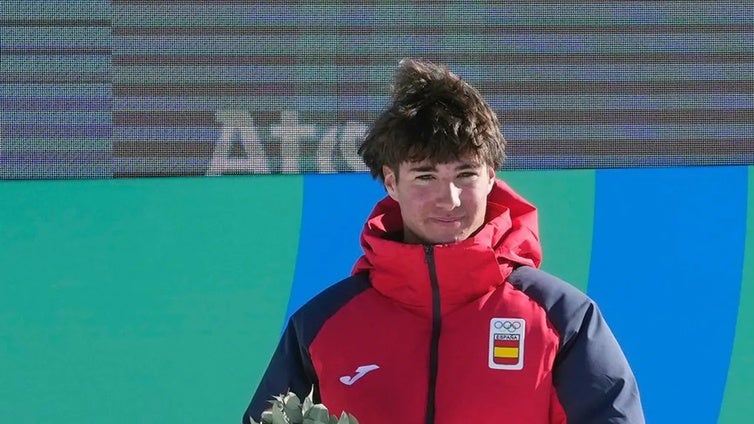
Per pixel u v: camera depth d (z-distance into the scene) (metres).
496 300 7.22
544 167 10.97
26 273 10.68
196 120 10.96
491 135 7.14
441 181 7.04
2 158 10.89
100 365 10.68
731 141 11.02
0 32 10.87
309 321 7.55
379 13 10.97
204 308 10.75
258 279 10.78
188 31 10.95
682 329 10.66
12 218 10.70
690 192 10.75
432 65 7.52
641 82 10.99
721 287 10.68
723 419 10.59
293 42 10.98
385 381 7.17
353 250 10.82
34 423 10.62
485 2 10.97
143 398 10.69
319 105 11.00
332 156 11.02
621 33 10.99
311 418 6.24
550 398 6.99
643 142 11.01
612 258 10.73
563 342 7.01
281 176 10.86
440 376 7.10
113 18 10.91
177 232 10.78
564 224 10.75
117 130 10.95
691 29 10.98
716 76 11.00
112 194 10.77
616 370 6.90
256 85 10.98
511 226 7.57
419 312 7.36
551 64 10.98
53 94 10.91
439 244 7.23
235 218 10.80
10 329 10.65
